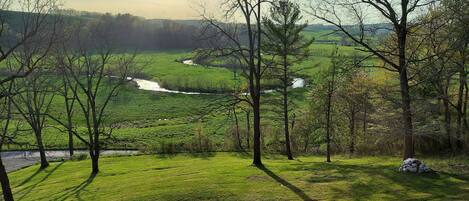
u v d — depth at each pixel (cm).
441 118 3700
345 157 4138
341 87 3966
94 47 4025
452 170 2509
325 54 10612
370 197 1969
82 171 3747
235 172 2797
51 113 7094
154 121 7012
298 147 4988
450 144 3709
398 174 2419
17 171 4256
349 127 4647
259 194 2153
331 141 4644
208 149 4966
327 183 2316
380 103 3656
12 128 5716
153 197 2269
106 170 3666
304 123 4841
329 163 3262
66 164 4291
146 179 2888
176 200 2167
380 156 3900
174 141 5481
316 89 4438
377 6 2506
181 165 3609
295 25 4038
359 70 4062
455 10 2439
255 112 3133
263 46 4047
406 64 2481
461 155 3366
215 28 3000
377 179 2325
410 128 2605
